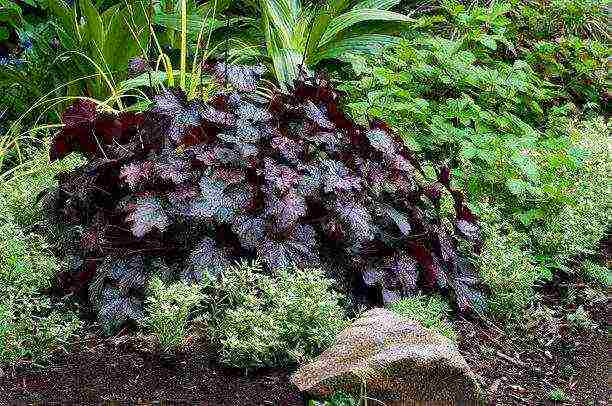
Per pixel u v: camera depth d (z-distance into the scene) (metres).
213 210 3.80
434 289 4.37
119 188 4.11
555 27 7.59
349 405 3.22
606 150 5.96
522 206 5.36
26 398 3.18
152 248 3.95
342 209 3.96
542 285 5.04
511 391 3.78
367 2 6.94
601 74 7.39
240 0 7.39
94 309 3.90
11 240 3.82
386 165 4.25
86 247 3.98
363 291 4.20
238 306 3.67
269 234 3.85
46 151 4.99
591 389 3.89
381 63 5.98
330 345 3.52
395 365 3.23
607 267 5.44
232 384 3.41
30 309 3.63
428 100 5.95
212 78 4.94
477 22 6.84
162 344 3.56
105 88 6.10
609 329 4.57
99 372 3.45
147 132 4.07
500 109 6.13
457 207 4.54
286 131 4.16
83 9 5.82
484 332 4.32
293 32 6.24
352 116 5.35
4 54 6.81
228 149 3.96
